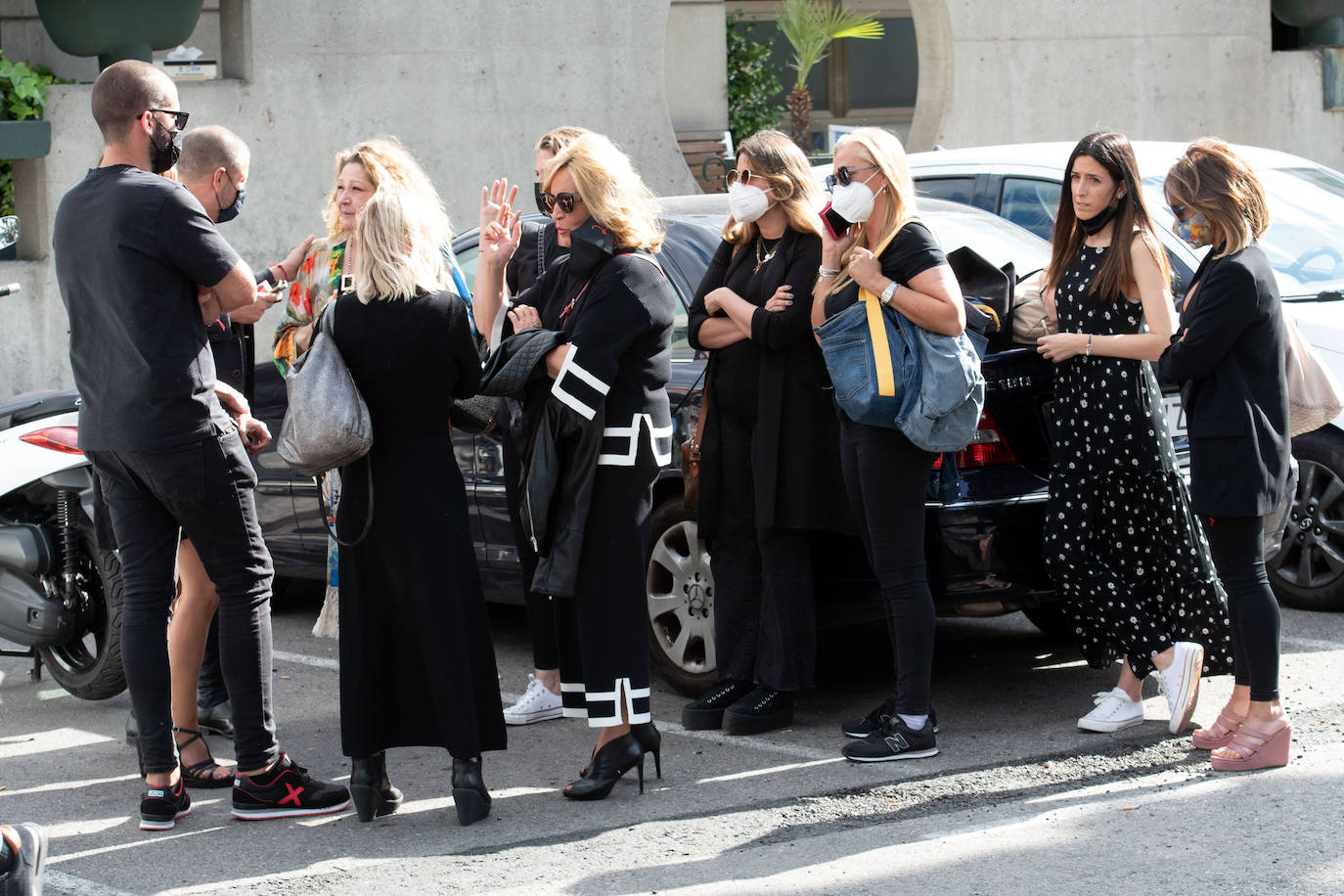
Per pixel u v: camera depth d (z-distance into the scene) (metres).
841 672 6.14
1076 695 5.66
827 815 4.48
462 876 4.11
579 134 5.14
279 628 7.21
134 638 4.54
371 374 4.40
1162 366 4.74
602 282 4.54
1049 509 5.11
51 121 10.31
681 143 14.62
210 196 5.10
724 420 5.38
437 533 4.45
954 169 8.10
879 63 19.12
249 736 4.60
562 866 4.17
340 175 5.11
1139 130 13.35
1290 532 6.79
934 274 4.71
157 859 4.32
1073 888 3.84
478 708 4.52
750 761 5.04
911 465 4.86
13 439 5.88
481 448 6.13
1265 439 4.65
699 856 4.20
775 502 5.16
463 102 11.67
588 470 4.57
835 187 4.82
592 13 11.83
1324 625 6.52
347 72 11.41
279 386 7.06
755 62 15.95
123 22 10.02
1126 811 4.39
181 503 4.45
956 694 5.75
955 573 5.12
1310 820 4.23
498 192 5.09
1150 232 4.94
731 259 5.43
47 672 6.62
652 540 5.84
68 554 5.87
